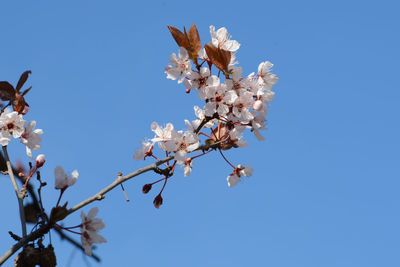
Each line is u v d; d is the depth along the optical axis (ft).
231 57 3.54
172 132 3.46
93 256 3.26
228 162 3.57
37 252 3.23
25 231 3.26
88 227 3.27
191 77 3.47
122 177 3.36
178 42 3.47
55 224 3.24
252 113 3.55
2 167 3.39
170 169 3.48
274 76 3.58
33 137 3.44
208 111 3.47
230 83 3.49
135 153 3.51
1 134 3.38
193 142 3.46
